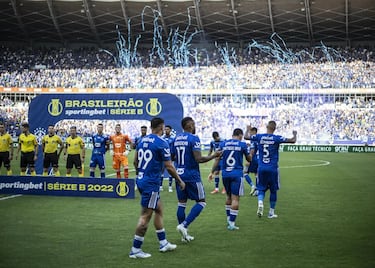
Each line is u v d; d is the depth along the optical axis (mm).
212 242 8969
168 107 20031
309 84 54906
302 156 39344
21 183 15531
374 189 17656
